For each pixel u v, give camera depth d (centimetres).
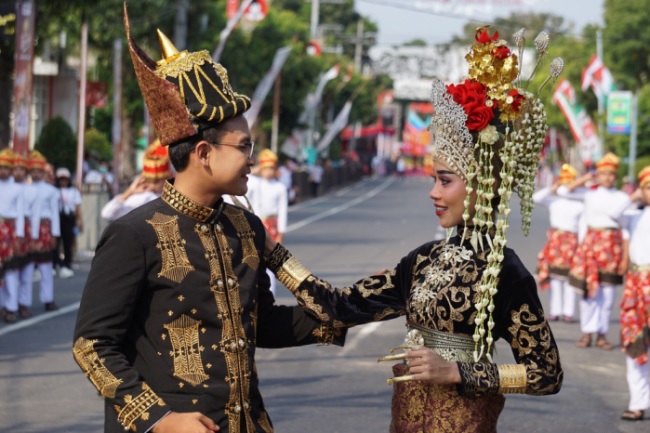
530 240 3681
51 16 3238
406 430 609
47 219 1978
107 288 552
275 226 1900
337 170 9162
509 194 598
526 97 608
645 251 1252
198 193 575
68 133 3559
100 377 542
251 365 573
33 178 1978
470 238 607
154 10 3984
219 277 566
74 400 1266
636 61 7238
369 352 1594
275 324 618
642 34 7144
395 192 8481
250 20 4966
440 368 577
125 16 570
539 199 2000
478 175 602
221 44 4359
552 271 1981
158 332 557
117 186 3438
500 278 592
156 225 564
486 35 614
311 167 7281
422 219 4847
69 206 2500
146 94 571
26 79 2602
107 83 4484
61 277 2497
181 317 558
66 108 4347
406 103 18262
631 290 1252
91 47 4231
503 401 618
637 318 1244
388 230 4078
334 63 9675
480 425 599
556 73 609
